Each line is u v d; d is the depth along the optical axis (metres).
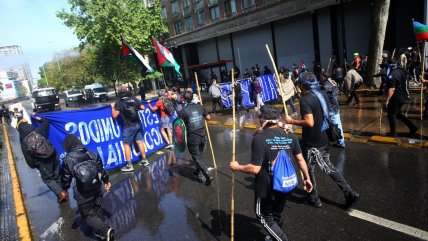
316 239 3.97
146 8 30.14
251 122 11.70
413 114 9.29
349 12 22.12
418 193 4.79
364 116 9.88
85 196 4.29
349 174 5.81
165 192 6.09
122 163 7.99
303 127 4.59
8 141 15.62
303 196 5.16
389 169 5.79
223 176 6.58
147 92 41.00
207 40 37.94
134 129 7.51
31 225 5.38
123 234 4.69
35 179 8.23
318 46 24.80
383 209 4.47
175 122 6.51
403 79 6.95
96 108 7.61
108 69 32.28
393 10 19.44
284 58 28.44
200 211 5.12
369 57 14.23
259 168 3.24
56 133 6.91
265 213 3.43
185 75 41.00
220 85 15.05
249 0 29.03
